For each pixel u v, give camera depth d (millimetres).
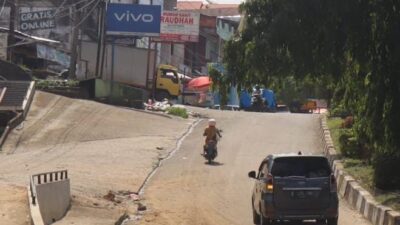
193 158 36062
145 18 64562
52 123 42750
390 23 16750
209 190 27781
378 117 18219
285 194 19953
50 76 63906
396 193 23016
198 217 22234
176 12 86688
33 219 16484
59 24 67375
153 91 66562
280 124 50625
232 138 43156
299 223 21438
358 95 19641
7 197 20203
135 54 65000
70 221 18969
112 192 25844
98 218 19906
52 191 19469
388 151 19062
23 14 66625
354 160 31531
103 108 49625
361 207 23250
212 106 72938
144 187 28141
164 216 22203
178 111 53250
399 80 17469
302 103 79312
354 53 16922
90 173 29719
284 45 16234
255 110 73188
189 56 97438
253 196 22484
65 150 36719
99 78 57750
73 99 50375
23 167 30312
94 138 41000
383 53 17078
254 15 16812
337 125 45781
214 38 97750
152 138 42094
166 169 32781
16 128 40469
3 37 58750
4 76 51844
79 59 63469
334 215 20062
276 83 18062
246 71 17469
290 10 16031
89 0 63562
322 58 16781
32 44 64188
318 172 20250
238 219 22234
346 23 16406
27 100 44688
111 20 64125
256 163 34844
